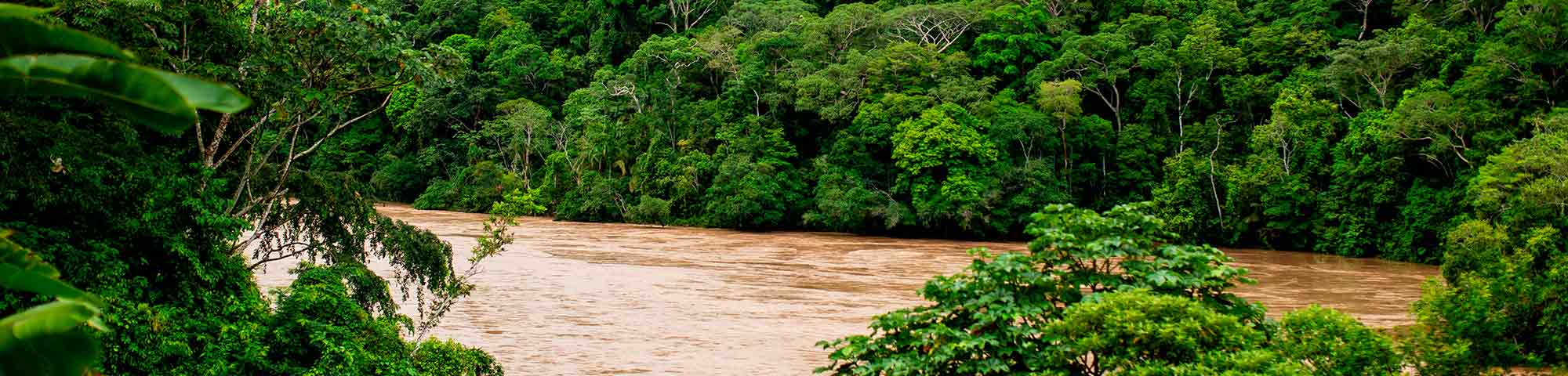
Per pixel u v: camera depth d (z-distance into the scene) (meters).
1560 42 46.84
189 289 11.10
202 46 12.90
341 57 14.72
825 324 23.06
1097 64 63.88
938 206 55.00
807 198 61.56
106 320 9.38
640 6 86.06
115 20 11.23
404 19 95.31
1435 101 46.69
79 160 10.00
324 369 11.07
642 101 71.50
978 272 8.20
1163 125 62.53
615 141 68.25
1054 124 60.12
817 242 50.88
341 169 81.25
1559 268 15.71
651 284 30.17
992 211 54.91
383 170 79.06
